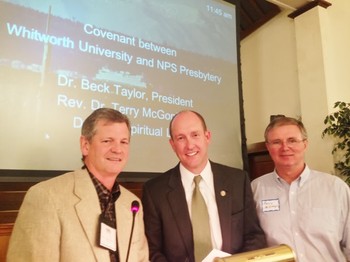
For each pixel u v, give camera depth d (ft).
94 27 8.61
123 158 4.41
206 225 5.15
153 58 9.65
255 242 5.28
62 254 3.81
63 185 4.17
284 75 14.35
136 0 9.63
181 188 5.44
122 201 4.68
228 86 11.35
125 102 8.81
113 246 4.14
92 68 8.37
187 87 10.24
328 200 5.83
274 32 15.07
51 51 7.78
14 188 7.59
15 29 7.33
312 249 5.64
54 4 8.01
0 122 6.91
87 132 4.36
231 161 10.75
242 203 5.53
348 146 10.83
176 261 5.07
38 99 7.44
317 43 12.52
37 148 7.28
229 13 12.12
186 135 5.27
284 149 5.95
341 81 12.10
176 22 10.48
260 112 15.39
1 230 6.20
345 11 12.30
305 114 12.54
